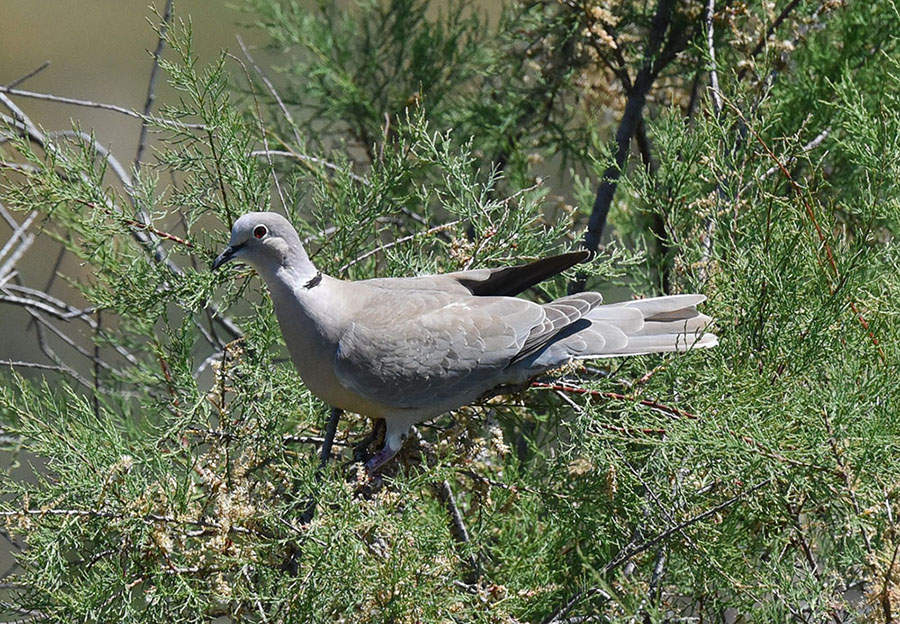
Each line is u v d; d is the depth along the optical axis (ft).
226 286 33.58
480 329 30.45
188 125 31.96
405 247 35.42
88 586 25.62
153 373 34.04
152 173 33.60
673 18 41.70
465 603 27.61
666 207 34.83
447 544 26.71
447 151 33.65
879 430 25.80
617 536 30.01
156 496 26.45
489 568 31.40
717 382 28.30
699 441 26.32
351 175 35.65
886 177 31.86
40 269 63.31
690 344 30.63
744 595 28.40
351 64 49.52
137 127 76.02
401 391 29.96
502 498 30.42
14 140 31.40
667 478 29.17
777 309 29.96
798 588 26.37
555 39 44.57
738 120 35.65
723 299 31.04
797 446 26.89
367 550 25.99
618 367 33.27
